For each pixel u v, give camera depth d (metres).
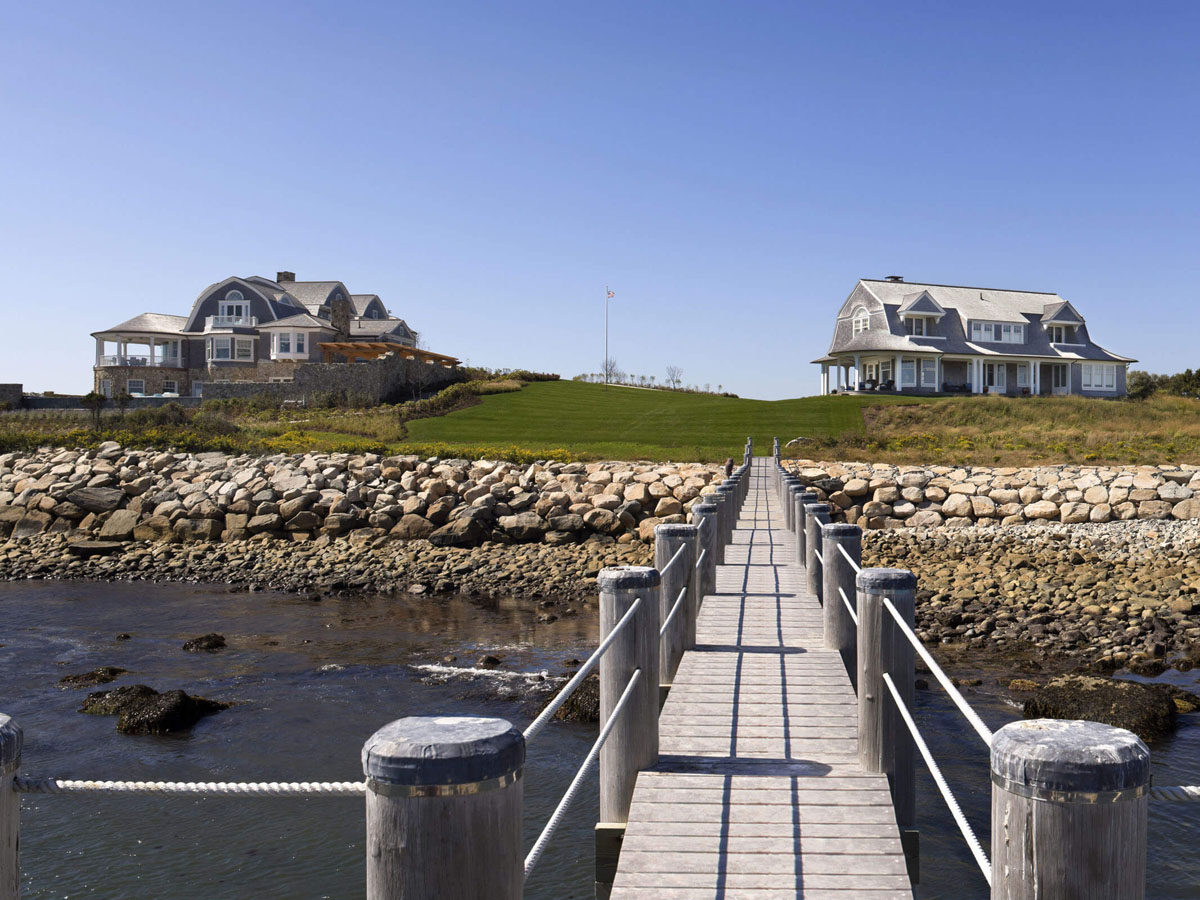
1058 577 21.31
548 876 8.39
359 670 15.36
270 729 12.34
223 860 8.77
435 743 2.27
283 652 16.70
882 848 5.18
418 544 28.17
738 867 4.98
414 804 2.24
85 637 18.05
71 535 30.08
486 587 23.39
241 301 71.62
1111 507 28.73
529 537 28.34
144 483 32.00
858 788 5.92
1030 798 2.23
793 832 5.36
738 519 23.86
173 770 10.90
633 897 4.68
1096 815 2.19
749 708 7.61
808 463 33.56
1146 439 38.28
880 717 6.12
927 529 28.83
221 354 70.38
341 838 9.20
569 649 16.84
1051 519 29.00
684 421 51.34
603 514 28.44
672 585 8.79
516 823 2.39
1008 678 14.09
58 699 13.69
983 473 31.56
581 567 25.12
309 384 57.47
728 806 5.69
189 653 16.66
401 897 2.25
